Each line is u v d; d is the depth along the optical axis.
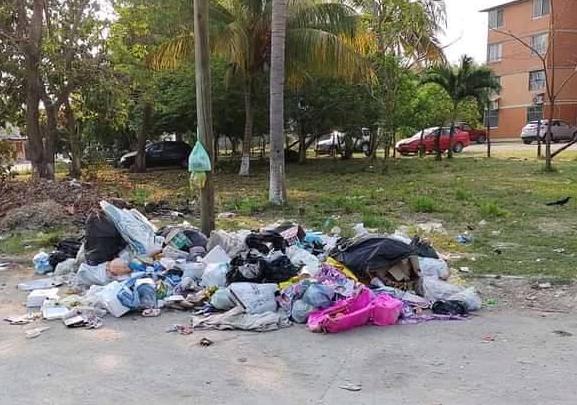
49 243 9.38
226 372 4.52
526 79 48.53
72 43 15.77
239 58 19.31
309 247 7.79
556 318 5.69
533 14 47.53
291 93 23.66
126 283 6.21
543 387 4.17
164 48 19.16
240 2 20.06
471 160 26.75
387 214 11.92
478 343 5.05
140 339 5.27
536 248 8.66
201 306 6.14
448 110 29.34
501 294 6.48
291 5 18.78
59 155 34.81
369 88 23.62
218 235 7.59
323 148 33.38
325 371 4.52
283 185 12.98
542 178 18.38
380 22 22.33
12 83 15.84
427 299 6.09
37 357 4.86
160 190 17.64
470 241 9.16
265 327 5.46
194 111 22.50
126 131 30.44
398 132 29.22
